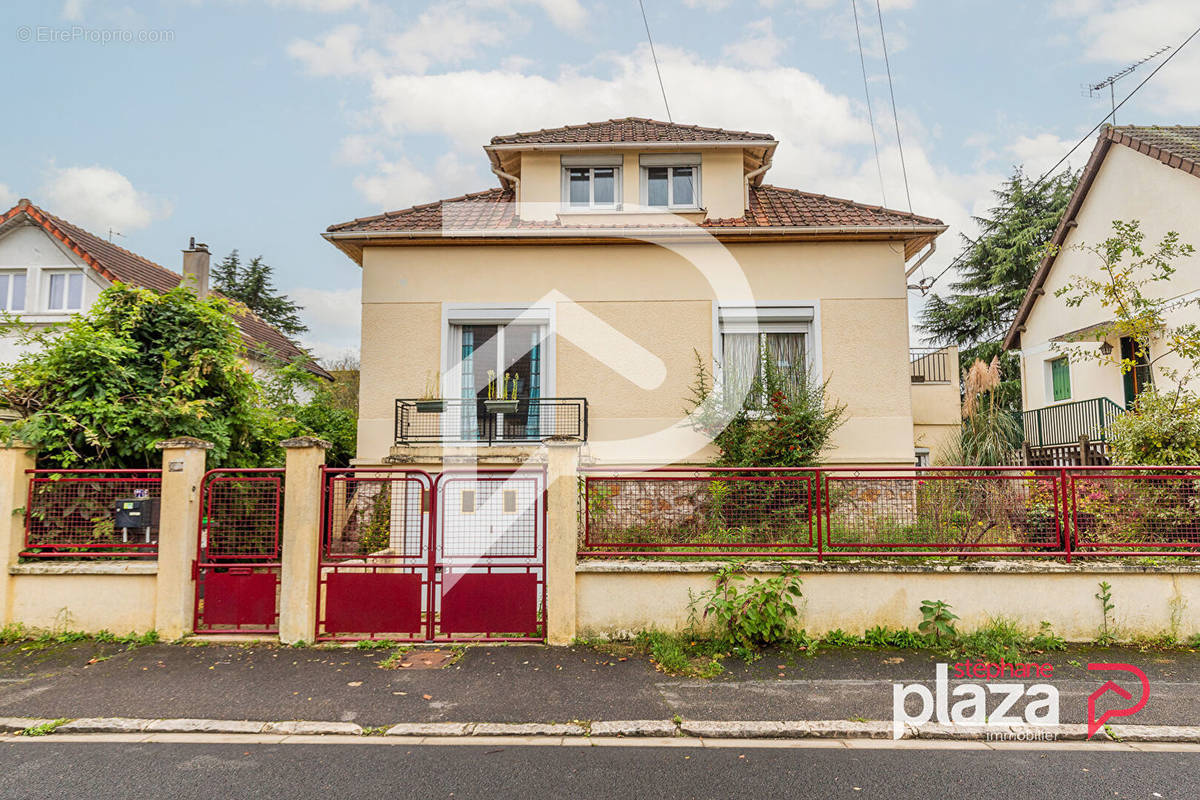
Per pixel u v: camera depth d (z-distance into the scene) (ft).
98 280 52.13
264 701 16.93
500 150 37.81
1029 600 20.71
